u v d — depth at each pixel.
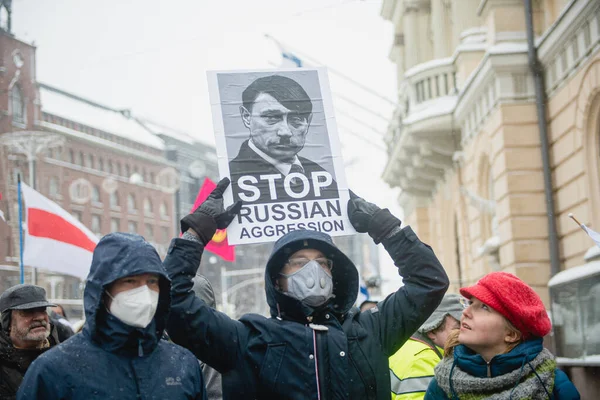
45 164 62.06
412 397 4.93
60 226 9.43
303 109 5.07
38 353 5.47
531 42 16.02
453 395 3.95
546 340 12.75
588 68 13.66
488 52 16.30
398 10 26.45
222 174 4.91
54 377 3.62
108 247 3.79
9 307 5.37
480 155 18.64
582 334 9.93
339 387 4.00
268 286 4.18
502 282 3.96
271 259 4.15
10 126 57.69
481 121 18.17
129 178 74.06
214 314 4.10
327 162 4.99
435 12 22.80
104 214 70.19
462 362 3.95
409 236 4.37
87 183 68.19
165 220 78.25
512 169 16.28
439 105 20.56
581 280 9.88
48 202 9.45
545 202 16.12
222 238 10.36
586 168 14.17
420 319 4.28
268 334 4.07
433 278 4.29
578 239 14.64
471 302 4.05
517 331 3.93
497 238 17.56
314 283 4.11
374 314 4.32
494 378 3.83
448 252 24.44
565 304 10.53
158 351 3.88
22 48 58.81
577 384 10.21
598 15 12.99
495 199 17.44
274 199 4.87
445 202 24.34
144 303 3.73
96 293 3.72
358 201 4.79
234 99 5.05
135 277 3.76
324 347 4.03
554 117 15.67
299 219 4.85
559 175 15.61
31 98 59.94
